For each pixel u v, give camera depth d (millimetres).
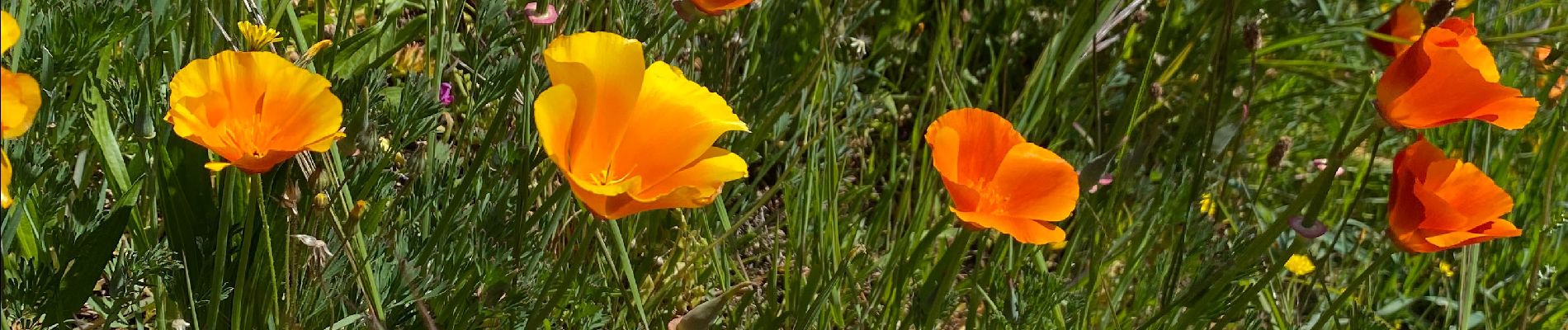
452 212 557
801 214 735
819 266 637
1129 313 772
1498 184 903
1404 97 553
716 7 570
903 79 1025
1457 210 567
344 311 573
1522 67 1040
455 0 662
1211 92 656
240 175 546
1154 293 749
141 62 561
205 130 410
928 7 1056
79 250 519
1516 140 901
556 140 415
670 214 735
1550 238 891
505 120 646
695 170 456
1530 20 1055
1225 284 642
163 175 537
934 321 594
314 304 541
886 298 742
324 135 428
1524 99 543
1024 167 516
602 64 435
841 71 822
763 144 850
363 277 549
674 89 458
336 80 592
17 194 498
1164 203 772
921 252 632
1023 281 689
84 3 534
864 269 708
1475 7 999
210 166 419
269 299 533
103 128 545
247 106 421
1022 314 661
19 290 502
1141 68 1020
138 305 568
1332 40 1054
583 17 690
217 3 577
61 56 522
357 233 525
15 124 370
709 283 748
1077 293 710
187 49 533
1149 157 927
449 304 591
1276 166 694
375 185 575
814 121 828
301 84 424
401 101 579
